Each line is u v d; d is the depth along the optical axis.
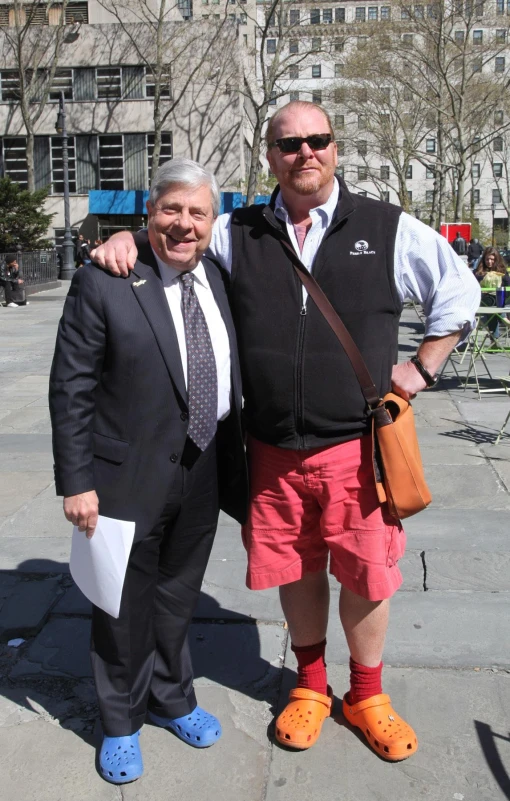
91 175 38.28
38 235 28.73
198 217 2.15
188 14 42.94
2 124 38.12
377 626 2.44
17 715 2.66
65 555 3.92
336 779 2.32
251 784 2.31
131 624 2.35
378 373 2.30
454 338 2.30
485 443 6.05
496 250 10.70
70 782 2.33
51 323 16.14
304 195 2.23
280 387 2.31
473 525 4.28
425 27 25.36
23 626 3.20
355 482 2.33
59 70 37.28
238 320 2.38
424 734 2.51
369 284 2.26
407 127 38.66
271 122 2.29
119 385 2.21
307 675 2.57
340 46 28.28
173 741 2.51
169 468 2.27
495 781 2.30
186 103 36.38
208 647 3.08
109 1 38.81
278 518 2.46
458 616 3.24
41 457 5.79
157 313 2.21
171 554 2.45
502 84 28.42
